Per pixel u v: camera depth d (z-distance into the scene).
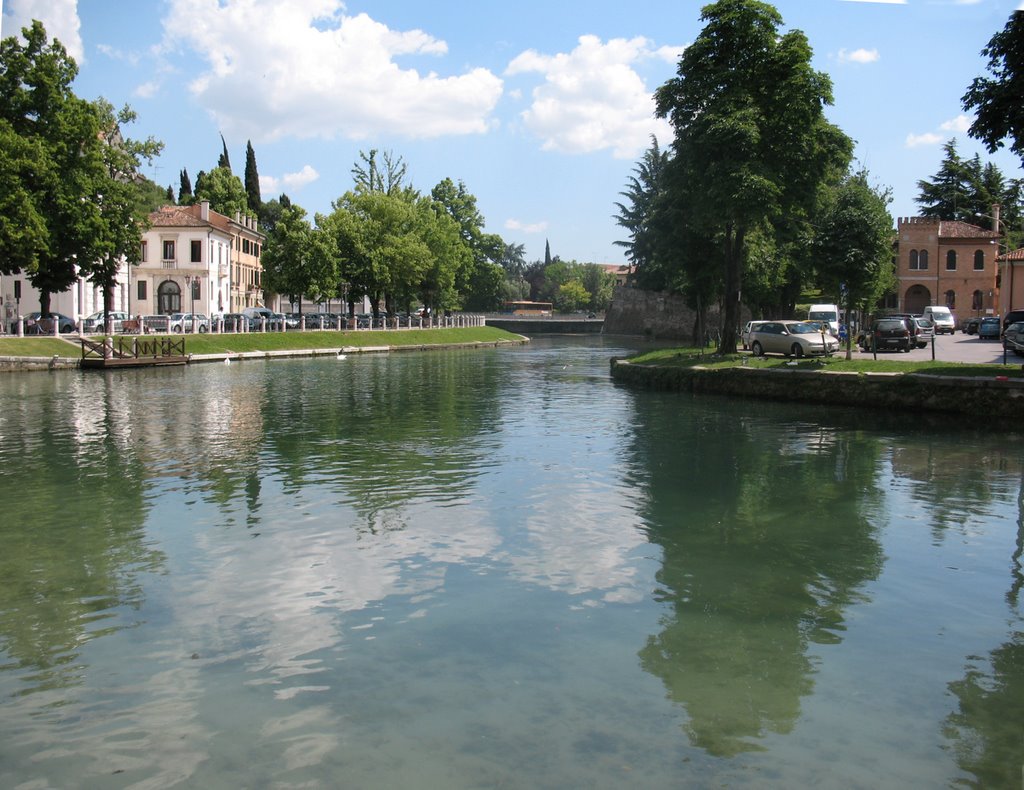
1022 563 11.14
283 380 40.78
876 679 7.68
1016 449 19.88
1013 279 51.81
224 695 7.34
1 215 42.25
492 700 7.24
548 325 124.75
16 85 46.25
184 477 16.61
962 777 6.09
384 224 83.38
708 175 34.34
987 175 101.25
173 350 52.66
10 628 8.84
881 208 34.75
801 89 33.88
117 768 6.22
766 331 39.12
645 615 9.23
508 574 10.59
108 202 50.16
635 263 101.94
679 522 13.16
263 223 123.25
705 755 6.37
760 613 9.30
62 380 39.25
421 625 8.92
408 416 26.55
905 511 13.88
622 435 22.33
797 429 23.38
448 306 101.94
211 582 10.27
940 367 28.81
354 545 11.84
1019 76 22.67
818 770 6.18
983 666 7.96
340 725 6.82
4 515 13.58
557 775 6.09
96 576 10.50
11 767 6.24
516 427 23.95
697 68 35.53
